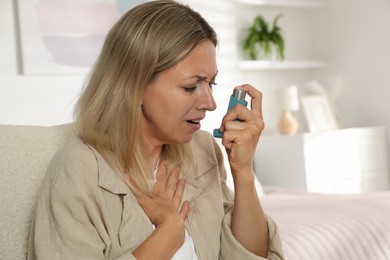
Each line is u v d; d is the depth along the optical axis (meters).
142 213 1.00
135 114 1.01
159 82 1.00
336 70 4.25
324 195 2.57
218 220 1.13
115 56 1.02
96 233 0.95
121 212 0.99
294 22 4.31
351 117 4.18
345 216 1.98
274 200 2.52
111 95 1.02
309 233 1.77
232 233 1.12
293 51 4.30
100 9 2.97
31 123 2.76
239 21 3.98
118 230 0.98
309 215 2.02
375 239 1.89
